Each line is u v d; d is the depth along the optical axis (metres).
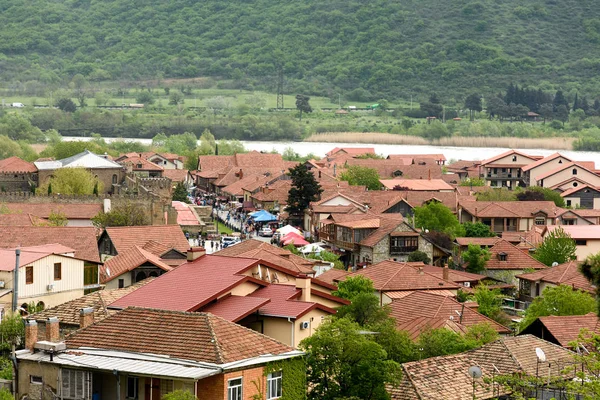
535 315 149.62
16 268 135.38
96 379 82.81
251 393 82.88
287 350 88.25
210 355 82.94
